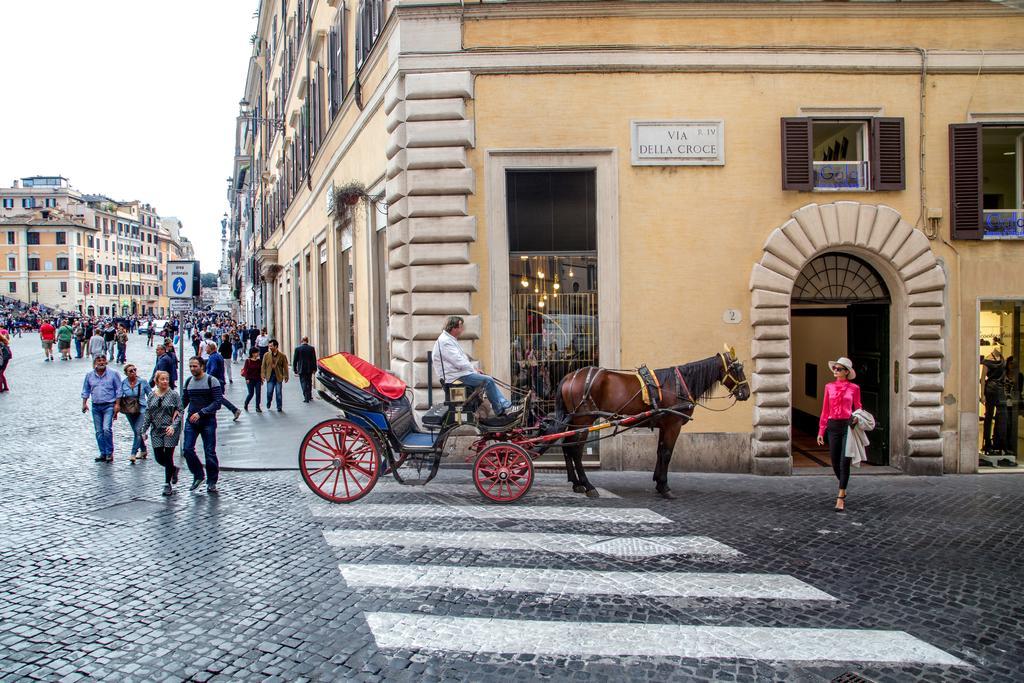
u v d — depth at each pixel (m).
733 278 11.38
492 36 11.25
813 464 12.00
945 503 9.38
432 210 11.13
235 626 5.42
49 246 105.62
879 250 11.32
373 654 5.00
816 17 11.45
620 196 11.30
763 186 11.41
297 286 27.53
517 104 11.27
